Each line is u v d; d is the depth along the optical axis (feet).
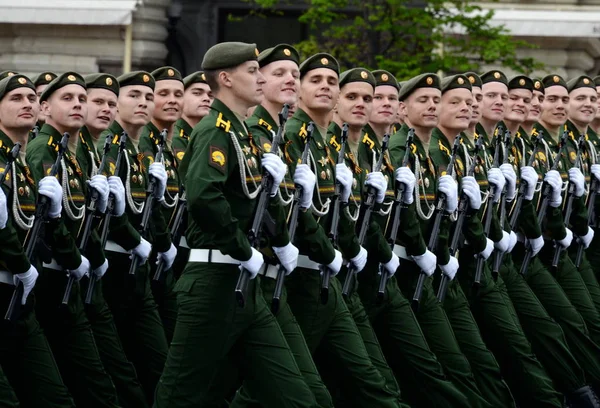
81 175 41.16
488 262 48.16
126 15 98.73
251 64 36.55
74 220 40.70
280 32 112.16
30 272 36.96
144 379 43.88
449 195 44.88
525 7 96.68
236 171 35.81
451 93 46.88
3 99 38.58
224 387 36.70
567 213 53.47
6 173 37.11
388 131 47.16
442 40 90.63
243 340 35.86
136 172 44.45
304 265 38.91
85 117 41.47
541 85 53.16
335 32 93.04
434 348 43.39
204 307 35.53
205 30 111.96
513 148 51.67
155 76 47.16
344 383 39.37
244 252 34.86
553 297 50.16
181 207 46.16
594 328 51.93
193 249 35.91
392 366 42.52
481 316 46.68
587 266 54.13
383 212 42.96
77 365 40.19
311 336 38.96
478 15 90.63
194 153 35.50
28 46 103.14
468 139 48.55
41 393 37.65
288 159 38.88
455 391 41.96
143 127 46.75
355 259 40.88
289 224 38.06
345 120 42.42
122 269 43.34
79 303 40.19
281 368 35.68
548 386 46.09
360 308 41.01
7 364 37.58
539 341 48.47
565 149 54.34
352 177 41.27
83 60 103.45
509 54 92.43
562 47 99.35
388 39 94.43
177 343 35.88
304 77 40.60
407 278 43.80
